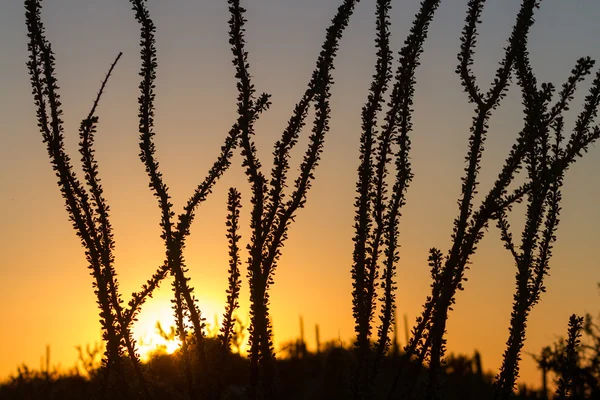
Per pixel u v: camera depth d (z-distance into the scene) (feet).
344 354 33.50
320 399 41.57
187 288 30.68
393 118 30.83
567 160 29.12
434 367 28.84
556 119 30.66
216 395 30.17
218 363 30.55
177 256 30.45
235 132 31.32
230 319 31.09
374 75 31.07
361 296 30.40
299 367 53.98
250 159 29.66
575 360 33.14
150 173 31.04
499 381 30.71
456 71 29.94
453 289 28.81
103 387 29.71
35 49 30.35
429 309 29.68
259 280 29.73
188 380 30.81
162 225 30.94
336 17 30.53
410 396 29.25
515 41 29.99
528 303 31.01
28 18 30.40
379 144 30.86
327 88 30.17
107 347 29.94
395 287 30.63
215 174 31.24
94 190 30.53
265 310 30.01
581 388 52.65
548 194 31.58
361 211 30.78
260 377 29.99
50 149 30.25
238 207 31.45
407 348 29.71
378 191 30.78
